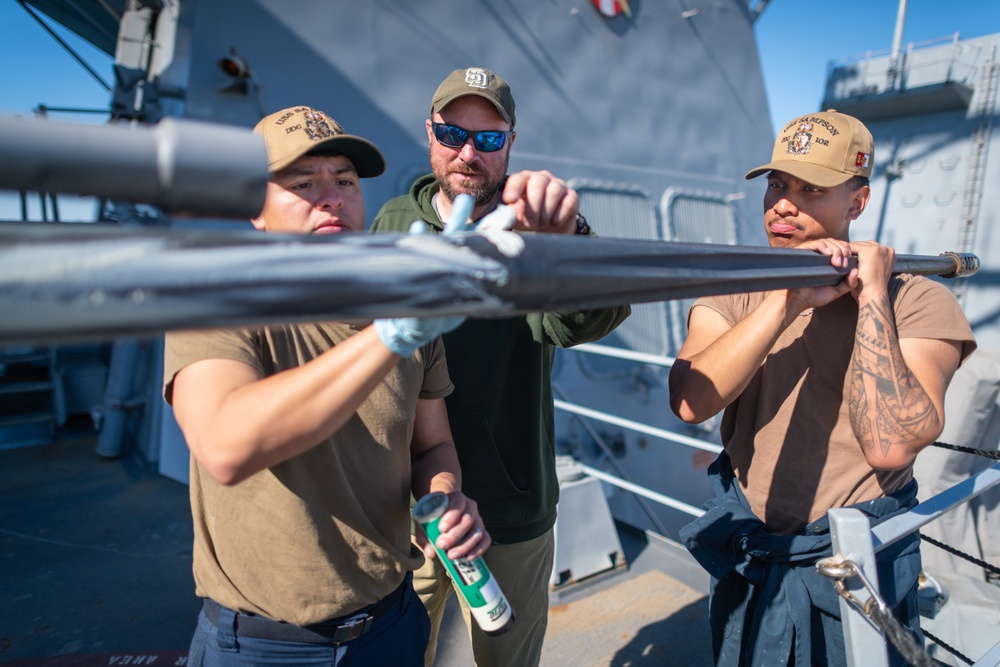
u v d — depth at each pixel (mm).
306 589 1206
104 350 5383
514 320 1884
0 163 383
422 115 4199
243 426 913
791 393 1503
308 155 1246
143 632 2615
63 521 3465
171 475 3947
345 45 3973
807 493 1458
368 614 1292
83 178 409
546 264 611
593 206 4969
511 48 4664
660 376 5258
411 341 829
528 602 1987
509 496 1921
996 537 3328
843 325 1454
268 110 3719
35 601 2787
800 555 1411
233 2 3650
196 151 425
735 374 1390
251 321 477
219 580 1239
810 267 1124
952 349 1395
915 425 1277
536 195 1043
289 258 492
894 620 958
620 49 5293
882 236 8070
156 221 3260
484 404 1886
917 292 1432
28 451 4422
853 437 1431
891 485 1432
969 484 1317
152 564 3100
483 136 1854
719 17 6066
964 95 7355
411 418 1333
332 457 1210
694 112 5746
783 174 1537
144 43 3969
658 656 2639
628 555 3430
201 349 1057
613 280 673
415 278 533
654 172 5410
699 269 815
